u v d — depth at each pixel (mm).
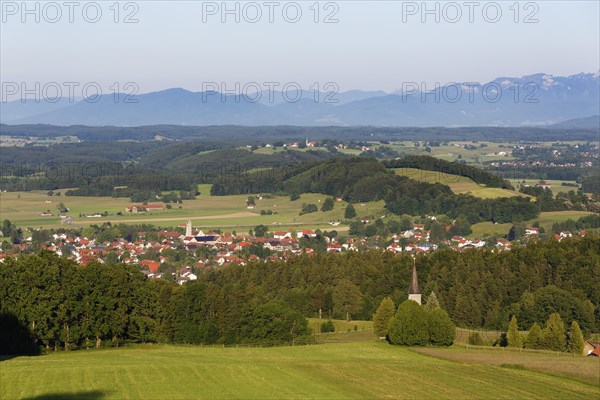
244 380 119188
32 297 153000
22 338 151875
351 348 166750
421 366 140375
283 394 111812
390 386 121875
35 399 102562
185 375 119688
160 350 158375
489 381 129625
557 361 151250
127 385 111688
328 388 117500
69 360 131750
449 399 115688
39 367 121438
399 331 172000
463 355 158375
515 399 118250
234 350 159125
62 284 160625
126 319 166875
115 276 166750
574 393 124375
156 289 181250
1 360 131625
